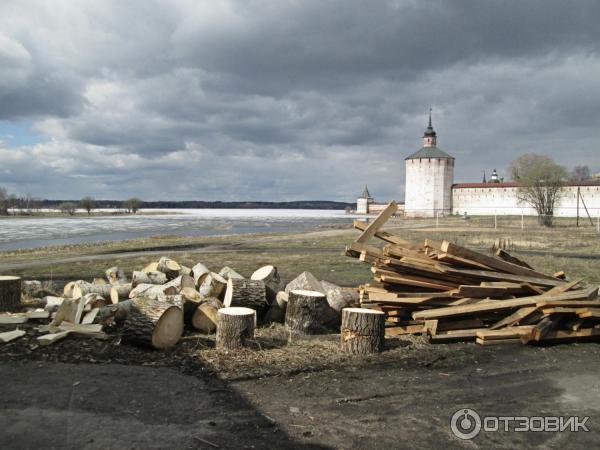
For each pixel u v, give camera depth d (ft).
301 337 27.48
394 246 30.22
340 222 318.65
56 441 14.56
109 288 33.73
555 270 60.95
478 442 15.39
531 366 23.15
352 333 24.30
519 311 28.14
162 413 16.67
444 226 188.55
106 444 14.44
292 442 15.01
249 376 20.57
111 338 24.95
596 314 27.20
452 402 18.57
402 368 22.40
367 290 29.68
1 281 31.76
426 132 355.36
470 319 28.25
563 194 275.59
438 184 339.36
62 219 382.22
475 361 23.72
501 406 18.31
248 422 16.28
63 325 26.43
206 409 17.16
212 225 270.87
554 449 15.06
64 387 18.66
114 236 168.86
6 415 16.20
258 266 67.51
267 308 31.12
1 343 23.80
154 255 83.56
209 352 23.34
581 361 24.09
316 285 32.17
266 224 283.59
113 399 17.67
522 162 258.98
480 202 331.16
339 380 20.56
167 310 23.61
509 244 99.91
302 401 18.21
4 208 465.06
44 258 79.25
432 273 29.14
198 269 36.52
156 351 23.34
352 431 15.88
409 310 28.89
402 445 15.05
